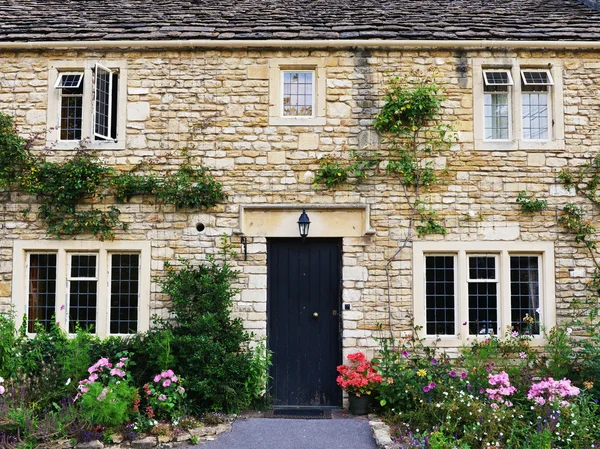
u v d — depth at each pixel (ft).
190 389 22.47
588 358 23.63
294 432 21.15
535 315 25.53
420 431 20.58
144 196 25.72
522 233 25.40
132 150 25.81
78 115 26.50
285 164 25.70
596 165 25.49
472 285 25.68
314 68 26.21
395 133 25.72
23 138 25.67
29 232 25.63
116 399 20.20
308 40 25.55
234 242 25.49
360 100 25.90
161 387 22.27
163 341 22.40
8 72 26.13
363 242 25.41
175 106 25.96
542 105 26.37
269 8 28.94
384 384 22.63
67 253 25.73
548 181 25.52
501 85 26.12
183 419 21.53
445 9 28.96
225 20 27.30
